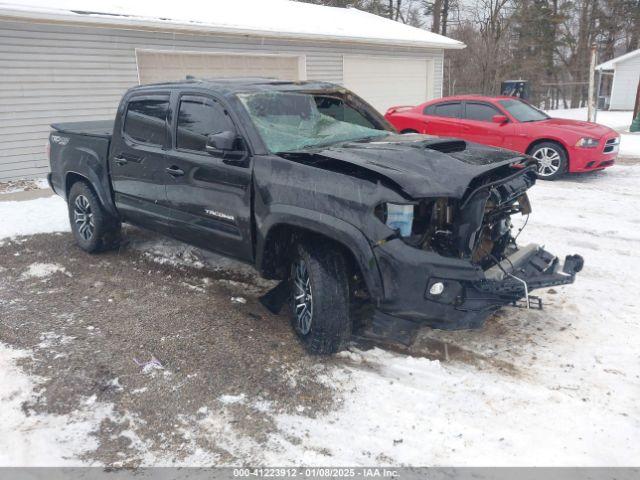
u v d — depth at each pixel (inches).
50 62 403.5
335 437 117.2
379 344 155.5
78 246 252.7
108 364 145.6
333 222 134.3
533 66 1434.5
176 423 122.1
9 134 395.5
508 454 111.0
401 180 128.0
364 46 646.5
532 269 152.9
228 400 130.0
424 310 131.0
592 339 156.3
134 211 208.1
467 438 116.0
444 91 1364.4
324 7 813.2
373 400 129.7
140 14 442.3
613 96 1262.3
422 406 127.0
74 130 239.5
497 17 1352.1
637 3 1576.0
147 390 134.0
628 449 112.0
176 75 481.7
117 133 210.1
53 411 126.3
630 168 437.1
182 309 180.2
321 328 142.9
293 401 129.6
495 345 154.4
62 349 153.6
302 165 143.6
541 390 132.3
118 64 438.9
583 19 1577.3
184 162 176.9
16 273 217.9
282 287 171.8
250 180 155.0
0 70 382.0
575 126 393.7
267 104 169.5
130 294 194.4
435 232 135.9
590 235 256.2
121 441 116.3
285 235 155.5
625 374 138.5
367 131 181.3
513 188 158.1
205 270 217.9
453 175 131.6
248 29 486.3
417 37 693.9
